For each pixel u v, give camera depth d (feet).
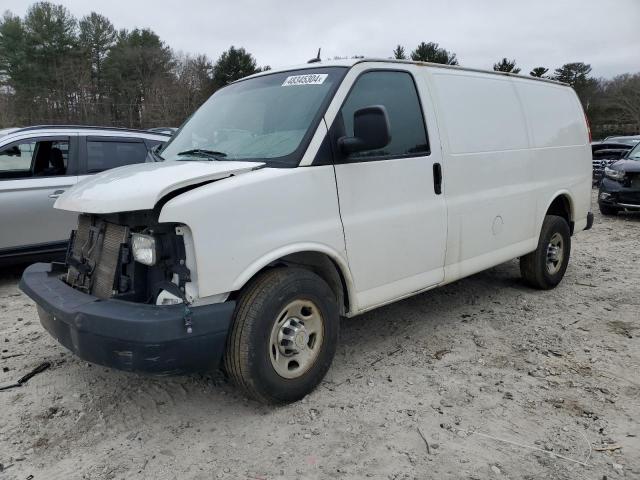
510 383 12.69
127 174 11.27
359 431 10.74
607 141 64.64
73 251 12.45
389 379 12.83
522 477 9.38
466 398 11.99
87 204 10.30
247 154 12.02
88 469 9.68
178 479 9.41
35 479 9.43
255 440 10.48
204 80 186.39
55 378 13.07
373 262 12.76
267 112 12.85
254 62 184.34
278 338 11.15
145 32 186.39
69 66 169.17
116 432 10.82
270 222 10.76
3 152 20.84
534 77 19.08
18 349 14.87
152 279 10.57
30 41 168.35
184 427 10.98
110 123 174.60
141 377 13.07
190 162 11.91
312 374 11.80
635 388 12.47
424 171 13.80
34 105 165.37
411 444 10.33
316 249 11.50
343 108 12.19
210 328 9.99
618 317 17.13
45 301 10.85
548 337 15.47
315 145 11.56
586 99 225.35
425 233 13.91
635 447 10.20
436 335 15.57
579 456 9.95
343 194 12.00
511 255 17.39
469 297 19.07
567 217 20.86
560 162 19.49
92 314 9.76
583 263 24.56
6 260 20.72
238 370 10.69
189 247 9.94
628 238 30.81
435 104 14.48
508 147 16.80
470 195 15.28
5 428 10.94
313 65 13.38
